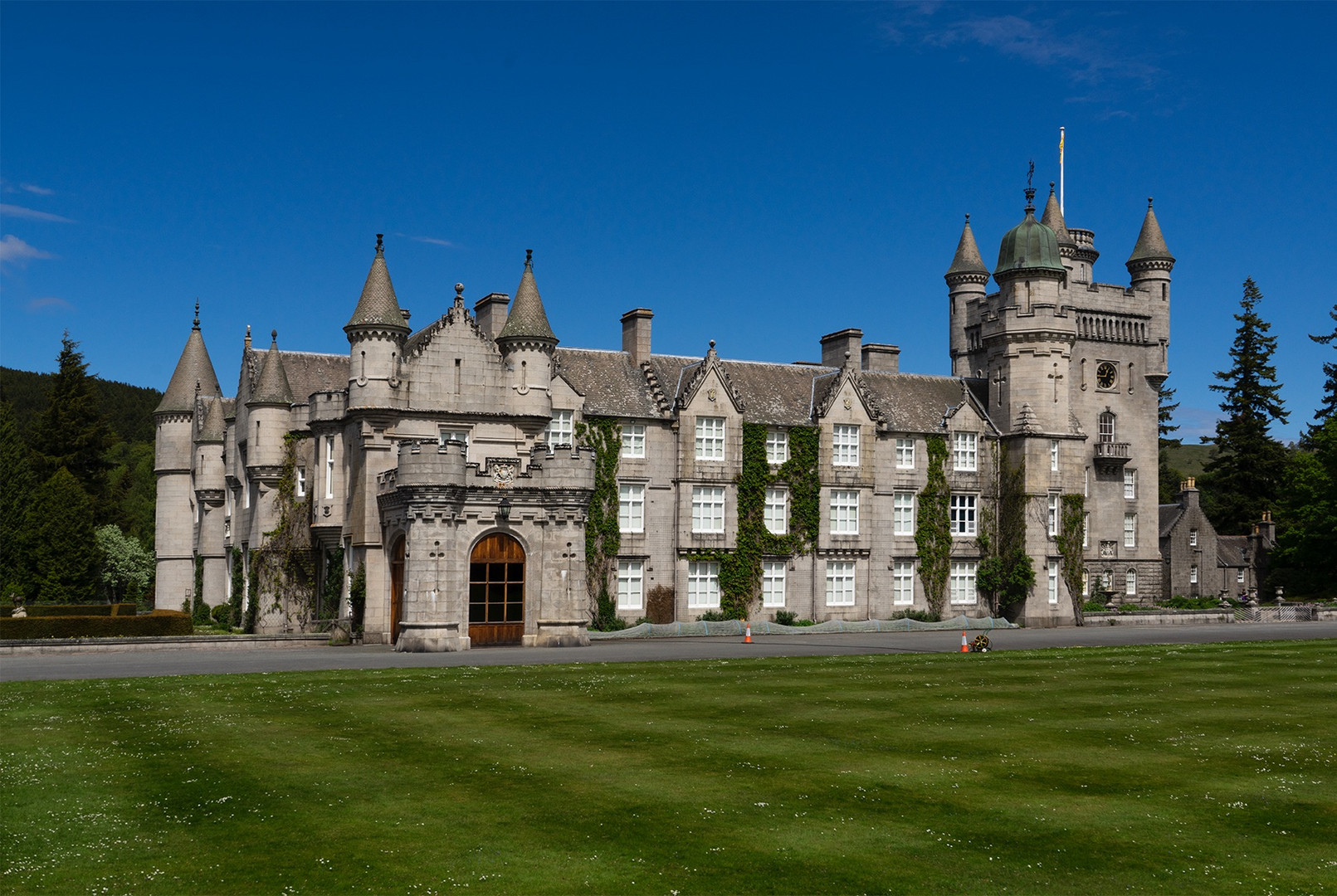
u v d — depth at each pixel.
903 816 17.69
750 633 58.94
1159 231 81.25
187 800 18.25
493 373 53.72
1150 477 80.12
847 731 24.45
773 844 16.22
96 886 14.39
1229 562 93.94
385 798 18.44
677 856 15.66
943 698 29.53
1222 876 15.26
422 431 52.22
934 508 67.88
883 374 71.62
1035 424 68.50
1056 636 55.69
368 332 51.53
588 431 60.09
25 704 28.03
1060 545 69.12
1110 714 27.03
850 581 65.88
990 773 20.55
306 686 31.42
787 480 64.62
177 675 34.41
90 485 98.56
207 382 77.88
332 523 54.16
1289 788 19.75
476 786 19.20
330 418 54.41
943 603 67.88
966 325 81.81
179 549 75.75
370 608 50.44
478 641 47.62
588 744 22.78
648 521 61.53
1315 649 44.41
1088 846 16.38
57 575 79.38
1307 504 91.25
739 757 21.58
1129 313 79.62
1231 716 27.05
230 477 69.06
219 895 14.12
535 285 55.41
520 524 48.41
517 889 14.38
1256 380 108.06
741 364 68.31
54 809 17.72
